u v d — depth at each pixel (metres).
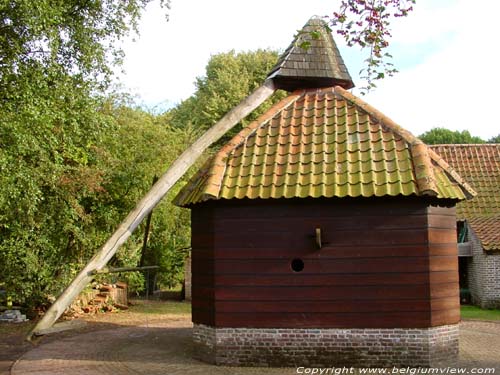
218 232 10.66
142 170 19.80
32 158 12.96
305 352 10.26
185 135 26.08
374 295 10.15
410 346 10.05
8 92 11.81
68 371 10.61
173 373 10.11
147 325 16.77
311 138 11.35
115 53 13.83
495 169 25.41
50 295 18.05
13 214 14.93
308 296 10.30
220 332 10.54
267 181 10.58
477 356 11.27
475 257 22.11
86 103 13.59
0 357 12.20
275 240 10.45
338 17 8.80
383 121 11.46
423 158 10.40
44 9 11.09
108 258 11.09
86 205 19.30
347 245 10.26
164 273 26.83
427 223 10.15
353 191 10.02
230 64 45.62
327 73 12.47
